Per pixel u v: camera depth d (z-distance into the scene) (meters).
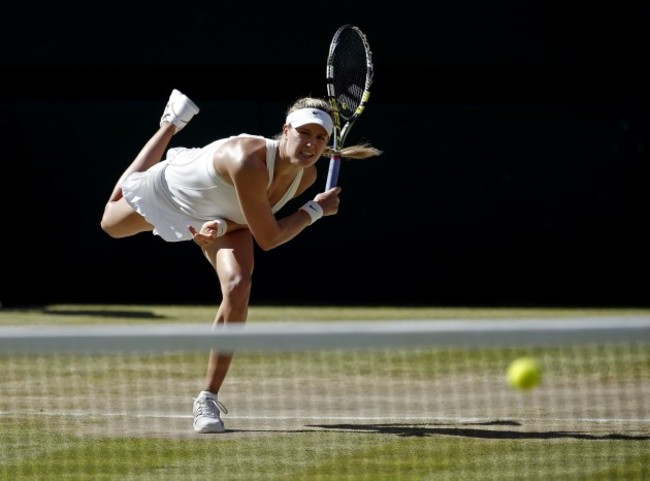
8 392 19.09
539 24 41.84
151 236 42.19
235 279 16.25
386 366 22.31
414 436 15.36
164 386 19.88
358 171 41.84
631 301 41.31
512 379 13.30
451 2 41.81
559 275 41.91
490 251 42.03
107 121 41.81
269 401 18.45
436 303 40.62
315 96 42.34
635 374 21.12
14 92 42.28
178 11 41.72
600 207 41.72
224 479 12.72
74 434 15.45
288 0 41.72
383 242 42.03
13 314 35.97
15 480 12.71
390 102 42.59
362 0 41.78
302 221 16.64
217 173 16.23
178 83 42.50
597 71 42.22
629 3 41.78
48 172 41.97
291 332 10.23
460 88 42.50
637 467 13.36
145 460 13.78
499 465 13.48
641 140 41.62
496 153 41.91
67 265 42.19
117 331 10.34
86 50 41.75
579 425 16.25
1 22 41.59
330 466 13.42
